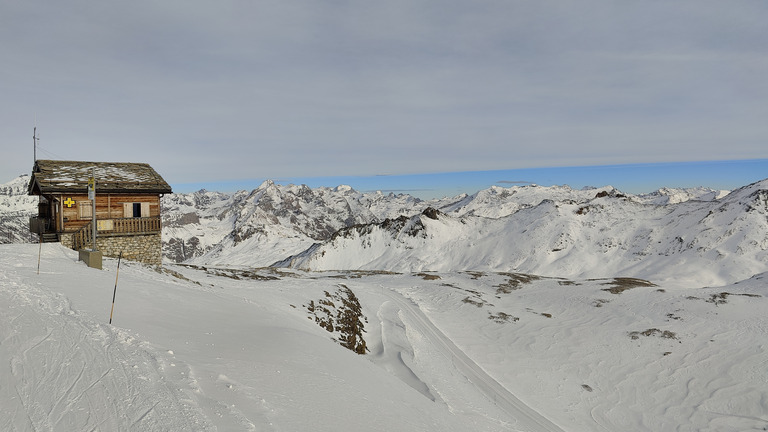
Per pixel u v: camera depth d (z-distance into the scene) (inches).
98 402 298.7
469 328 1592.0
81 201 1315.2
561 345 1461.6
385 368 951.6
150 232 1407.5
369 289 2053.4
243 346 532.1
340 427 364.8
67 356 374.3
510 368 1253.1
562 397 1119.6
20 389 309.0
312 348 631.2
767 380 1143.0
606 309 1777.8
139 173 1491.1
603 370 1286.9
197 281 1186.6
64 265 861.2
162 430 269.6
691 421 1031.6
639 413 1075.9
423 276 2677.2
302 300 1254.3
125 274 909.2
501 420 807.1
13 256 893.2
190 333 539.2
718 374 1208.2
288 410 358.0
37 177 1267.2
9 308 489.1
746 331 1428.4
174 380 347.3
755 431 968.3
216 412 305.9
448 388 911.7
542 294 2117.4
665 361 1310.3
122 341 425.7
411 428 444.8
